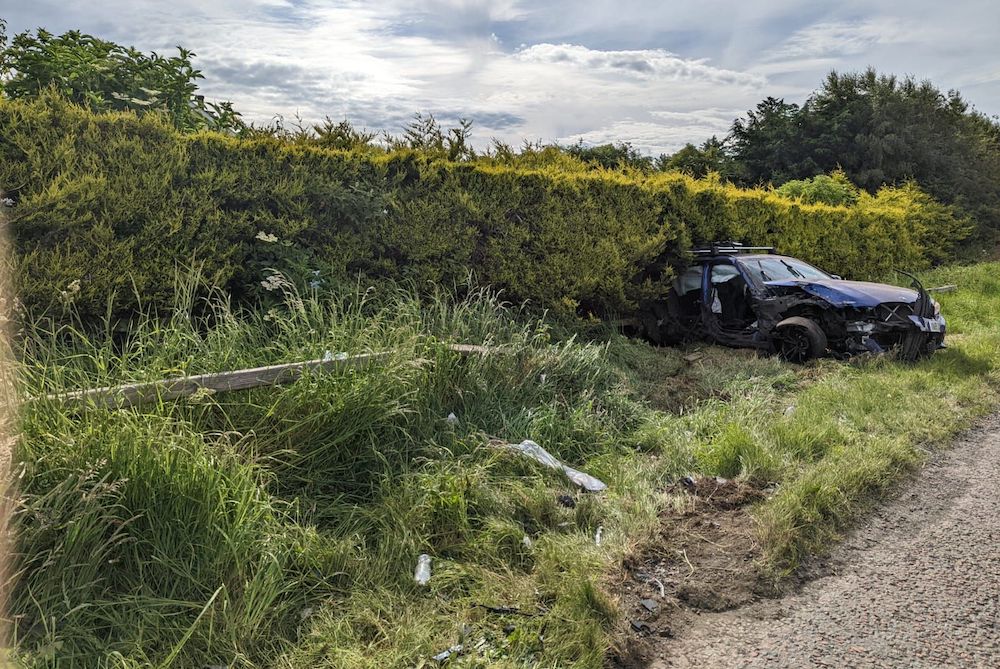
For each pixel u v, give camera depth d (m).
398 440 4.38
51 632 2.55
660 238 8.36
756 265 8.88
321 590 3.15
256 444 3.83
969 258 22.80
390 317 5.86
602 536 3.84
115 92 6.42
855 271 14.54
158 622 2.76
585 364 6.30
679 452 5.00
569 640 2.87
